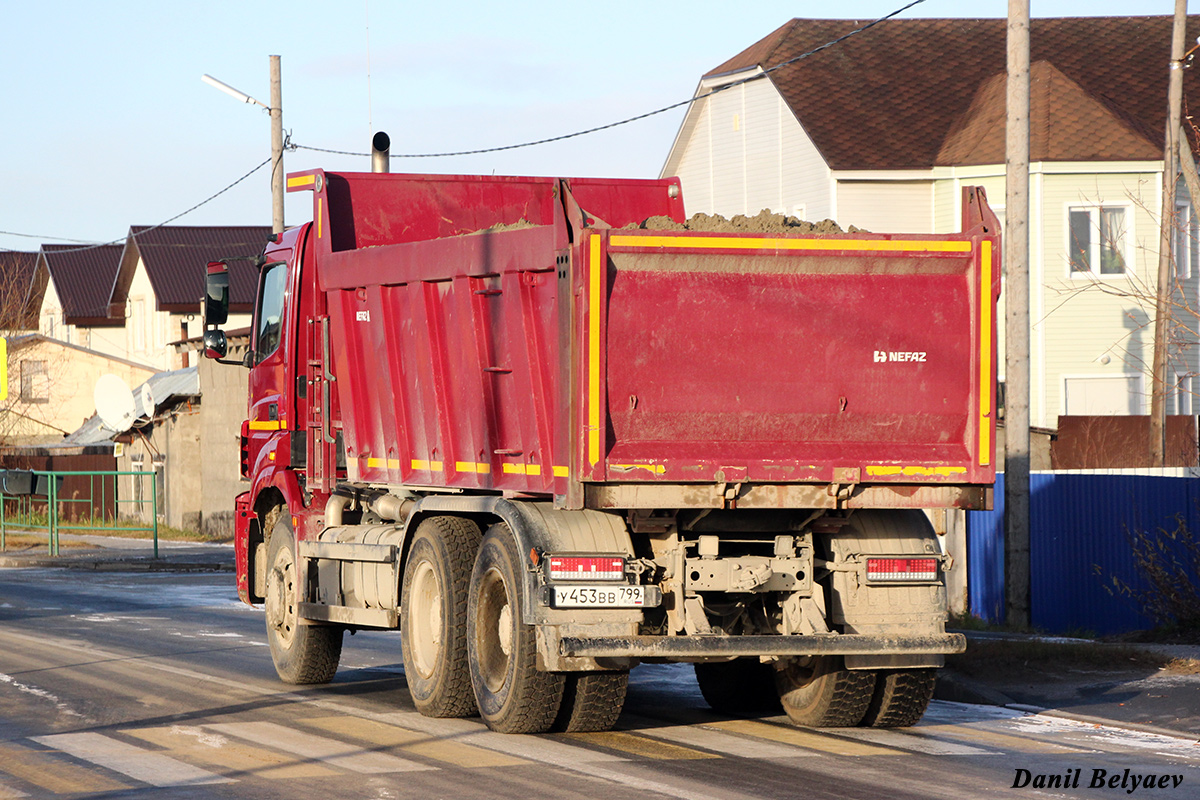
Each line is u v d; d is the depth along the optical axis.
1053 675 29.69
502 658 23.73
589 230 21.20
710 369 21.86
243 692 28.88
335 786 19.45
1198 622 35.47
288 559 31.08
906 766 21.03
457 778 19.95
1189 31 85.31
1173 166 52.25
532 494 23.20
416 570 25.75
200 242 145.62
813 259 22.17
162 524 101.19
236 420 89.31
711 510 22.73
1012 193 37.53
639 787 19.36
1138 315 75.31
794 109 78.06
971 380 22.89
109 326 160.00
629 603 22.09
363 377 28.62
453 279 24.95
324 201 29.84
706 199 88.38
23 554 77.12
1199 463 51.53
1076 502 39.81
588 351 21.20
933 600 23.56
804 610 23.03
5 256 183.50
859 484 22.48
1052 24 86.31
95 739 23.19
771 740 23.23
